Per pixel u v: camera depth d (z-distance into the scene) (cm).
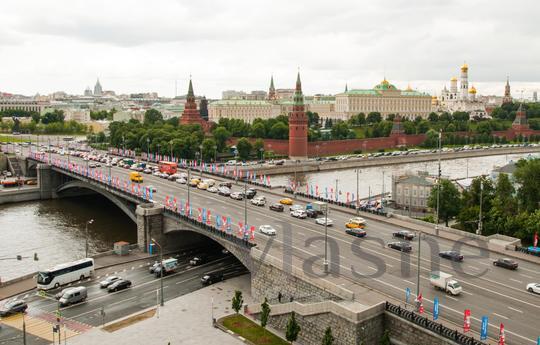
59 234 15850
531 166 14125
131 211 16250
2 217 18338
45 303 9756
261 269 9456
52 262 13112
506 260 9019
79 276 10881
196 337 8225
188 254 12775
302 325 7938
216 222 12038
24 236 15600
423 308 7344
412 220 12188
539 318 7100
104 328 8612
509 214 13038
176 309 9319
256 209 13800
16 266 12775
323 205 13375
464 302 7612
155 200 14838
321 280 8194
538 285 7944
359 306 7394
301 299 8394
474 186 14025
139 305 9556
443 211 14050
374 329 7231
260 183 18088
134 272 11381
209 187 16950
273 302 8975
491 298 7750
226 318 8888
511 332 6706
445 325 6862
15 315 9219
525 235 11881
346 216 12900
